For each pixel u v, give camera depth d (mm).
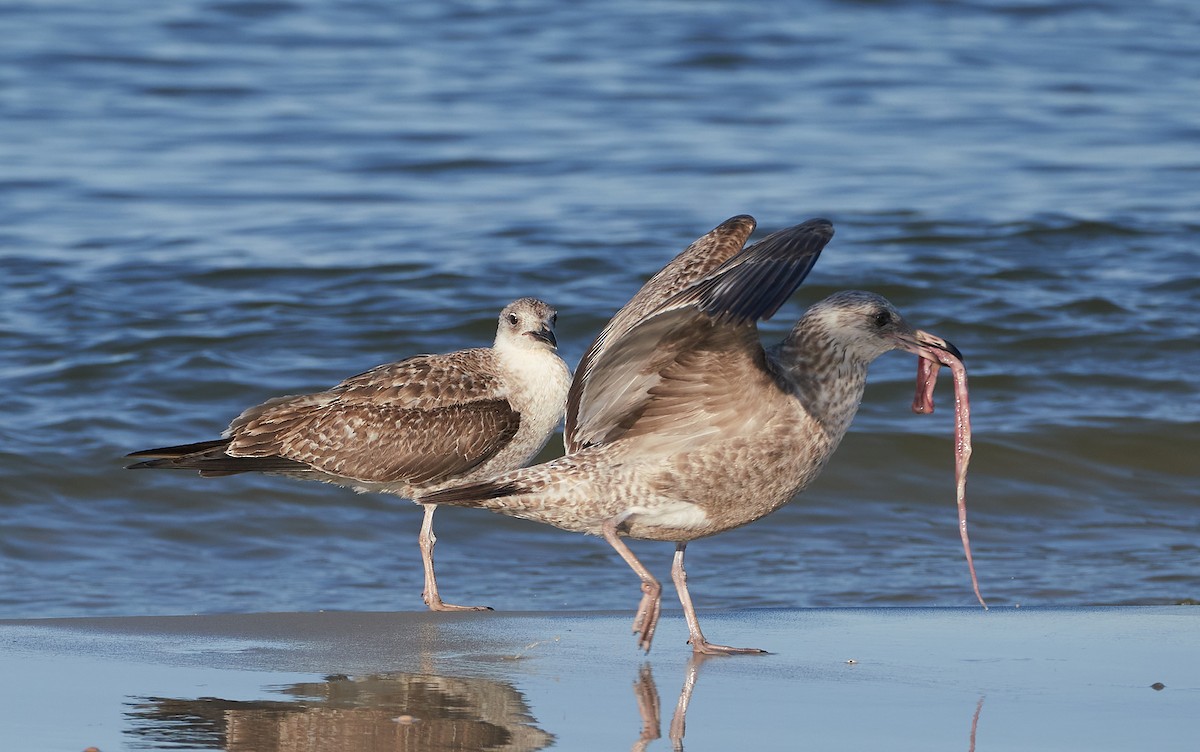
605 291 20438
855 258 22047
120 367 17062
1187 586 11820
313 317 19203
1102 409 16422
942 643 9664
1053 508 14156
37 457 14242
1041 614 10625
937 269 21516
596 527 9023
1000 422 15961
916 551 12891
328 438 11977
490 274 21125
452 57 37188
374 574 12367
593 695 8359
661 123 31641
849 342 8828
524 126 31250
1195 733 7617
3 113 31391
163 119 31562
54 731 7547
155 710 7961
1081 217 24281
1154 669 8953
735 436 8711
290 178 27406
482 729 7691
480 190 26656
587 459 8875
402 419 12070
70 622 10203
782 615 10625
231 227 24047
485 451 12273
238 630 10016
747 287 7207
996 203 25469
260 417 11984
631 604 11594
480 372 12445
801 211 24875
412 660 9164
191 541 12945
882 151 29562
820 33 40062
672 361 8406
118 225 24047
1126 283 20953
